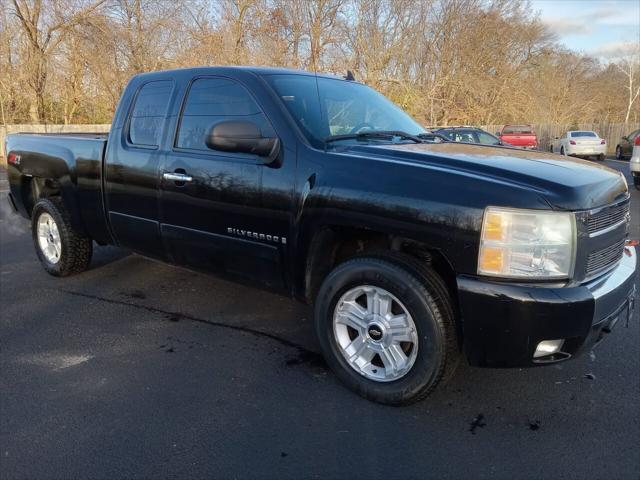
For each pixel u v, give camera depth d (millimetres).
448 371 2916
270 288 3639
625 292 3037
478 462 2633
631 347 3836
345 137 3500
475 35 33719
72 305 4711
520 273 2635
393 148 3279
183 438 2814
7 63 23453
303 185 3232
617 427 2906
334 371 3301
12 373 3496
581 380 3393
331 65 26531
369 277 2998
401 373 3008
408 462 2633
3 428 2896
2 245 6941
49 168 5047
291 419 2988
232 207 3576
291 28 25781
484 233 2648
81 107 26625
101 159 4512
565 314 2617
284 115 3410
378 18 27984
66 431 2869
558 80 47625
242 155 3539
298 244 3283
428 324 2836
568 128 36875
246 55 25219
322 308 3264
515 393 3244
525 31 36375
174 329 4207
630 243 3604
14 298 4887
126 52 25547
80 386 3336
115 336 4074
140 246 4426
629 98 52344
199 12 25922
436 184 2795
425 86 32531
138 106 4312
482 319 2703
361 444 2770
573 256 2664
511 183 2713
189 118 3926
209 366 3604
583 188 2760
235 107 3670
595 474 2545
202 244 3855
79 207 4844
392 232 2883
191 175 3777
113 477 2523
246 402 3160
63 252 5215
